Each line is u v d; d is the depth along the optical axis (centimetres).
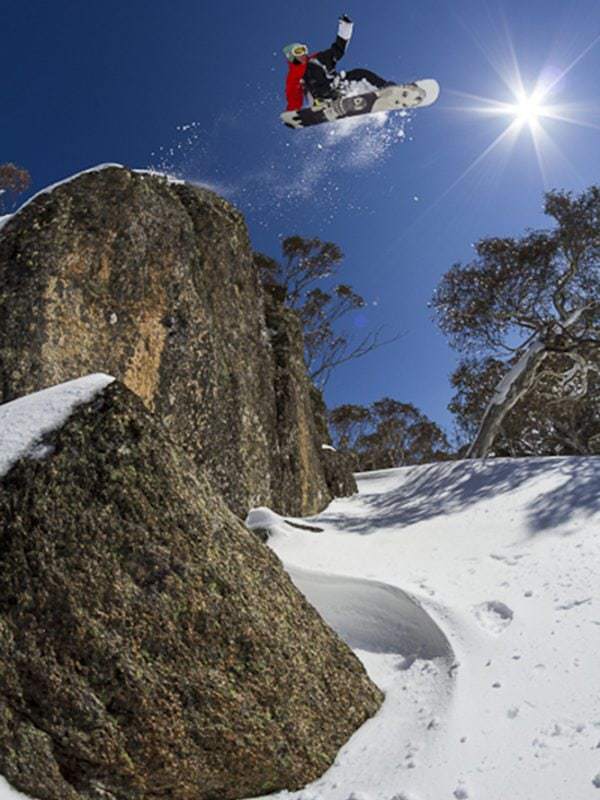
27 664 301
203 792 323
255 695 342
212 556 362
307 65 1033
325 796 329
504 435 2239
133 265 739
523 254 1859
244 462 820
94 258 708
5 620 306
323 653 388
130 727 308
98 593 322
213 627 343
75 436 353
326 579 530
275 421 973
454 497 862
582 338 1809
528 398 2069
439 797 310
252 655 349
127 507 347
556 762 320
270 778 336
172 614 334
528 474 854
